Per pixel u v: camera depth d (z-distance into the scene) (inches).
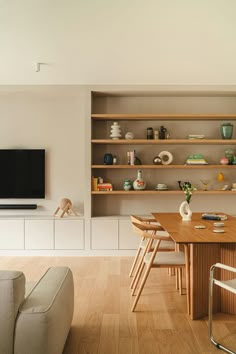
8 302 66.1
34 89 189.5
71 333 95.3
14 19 132.4
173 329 98.3
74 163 205.5
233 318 106.1
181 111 203.3
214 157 204.7
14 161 202.5
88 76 179.9
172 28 137.6
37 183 203.3
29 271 157.9
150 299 122.0
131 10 126.4
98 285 137.2
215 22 132.9
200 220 135.3
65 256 188.2
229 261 109.2
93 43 149.6
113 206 205.2
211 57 160.7
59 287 81.2
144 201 205.3
